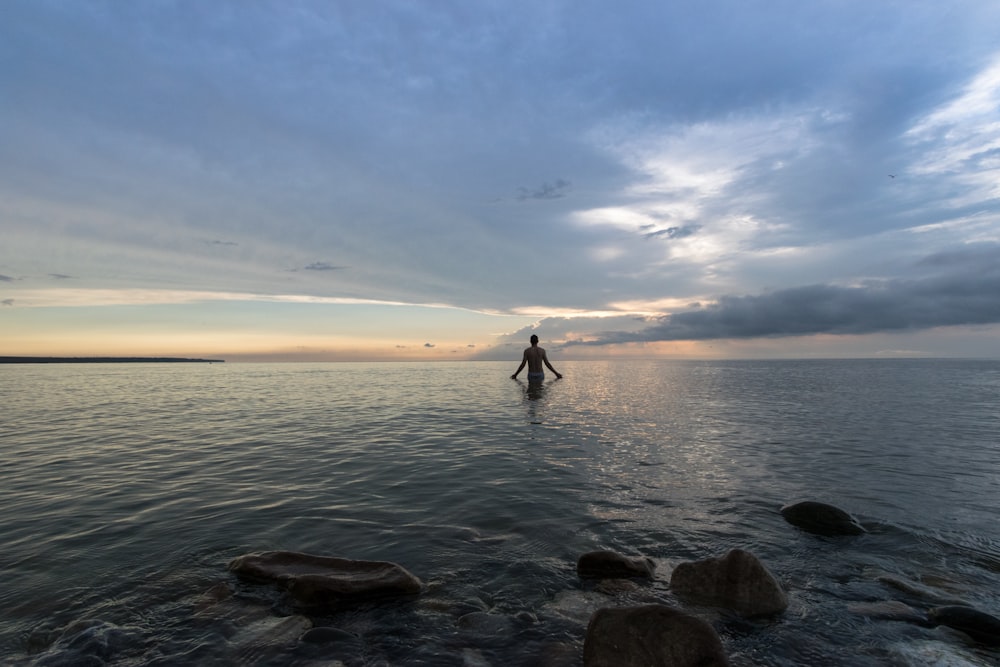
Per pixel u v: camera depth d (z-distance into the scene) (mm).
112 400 20219
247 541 5160
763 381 29625
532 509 6137
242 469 8219
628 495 6668
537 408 16297
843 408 15695
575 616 3719
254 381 34156
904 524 5516
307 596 3902
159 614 3736
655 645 3141
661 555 4781
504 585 4211
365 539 5223
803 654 3236
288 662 3162
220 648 3303
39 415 15305
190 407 17453
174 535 5328
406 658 3205
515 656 3238
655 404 17156
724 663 3045
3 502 6477
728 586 3963
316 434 11562
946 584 4148
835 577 4312
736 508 6109
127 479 7609
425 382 30281
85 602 3900
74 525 5625
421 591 4105
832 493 6641
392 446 10102
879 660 3166
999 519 5660
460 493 6832
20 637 3402
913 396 19609
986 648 3277
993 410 15000
